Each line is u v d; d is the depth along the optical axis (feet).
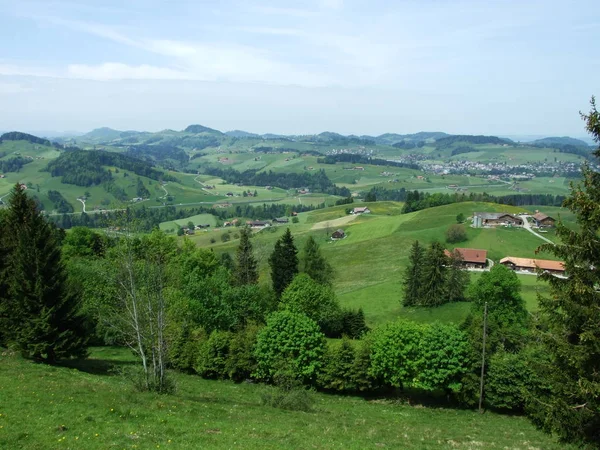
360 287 363.97
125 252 116.16
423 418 140.36
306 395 135.13
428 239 480.64
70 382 111.24
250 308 221.05
